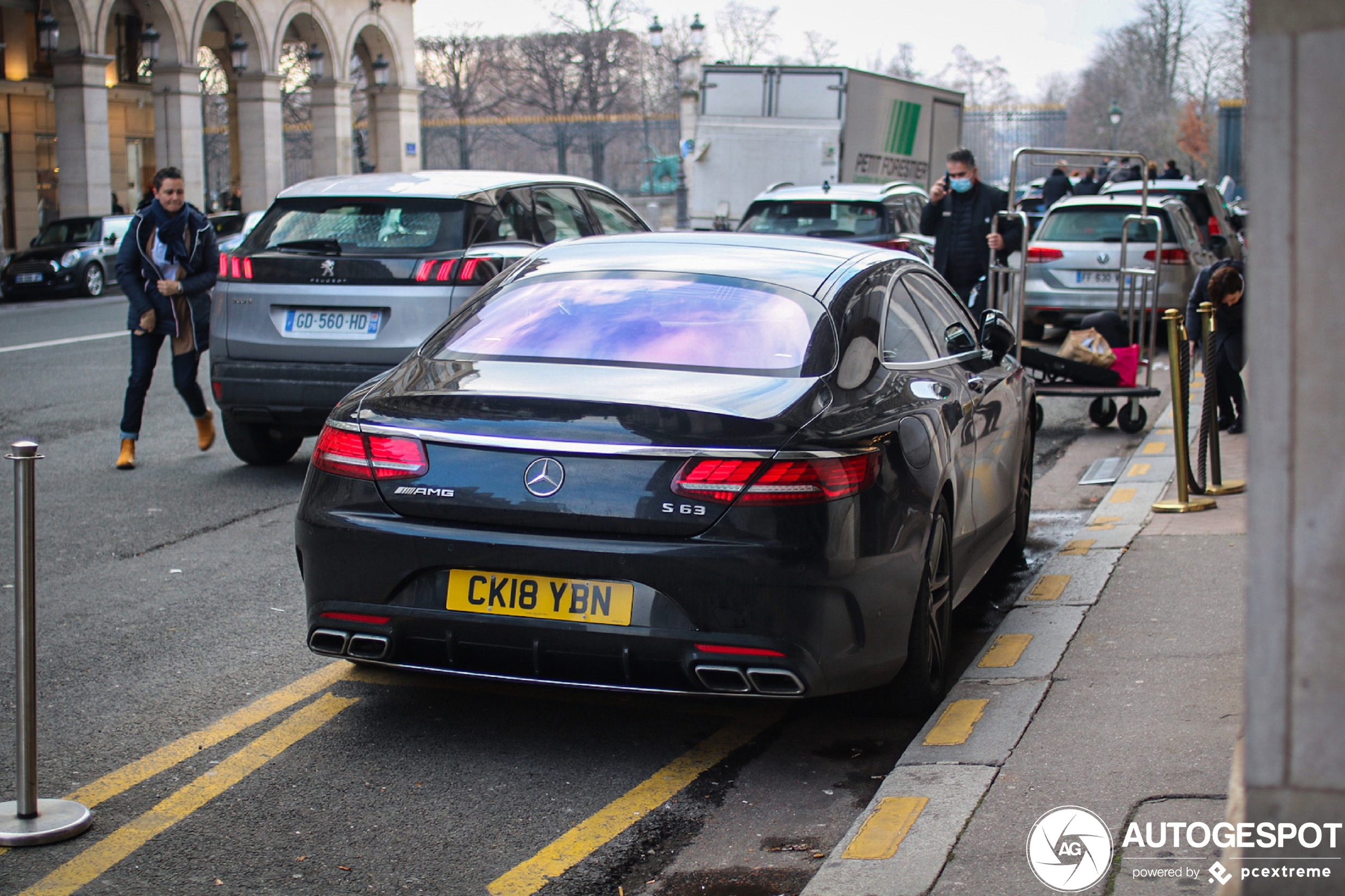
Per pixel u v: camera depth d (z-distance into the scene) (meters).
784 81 20.36
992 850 3.22
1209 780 3.56
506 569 3.79
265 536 7.03
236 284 8.12
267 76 36.34
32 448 3.46
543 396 3.89
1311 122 1.92
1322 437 1.96
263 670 4.95
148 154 38.25
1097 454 9.53
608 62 69.00
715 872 3.39
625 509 3.70
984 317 5.86
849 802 3.82
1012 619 5.19
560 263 4.88
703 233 5.26
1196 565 5.80
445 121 49.88
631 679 3.77
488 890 3.30
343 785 3.93
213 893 3.27
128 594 5.93
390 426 3.98
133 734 4.31
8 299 25.97
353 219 8.14
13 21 32.69
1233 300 9.17
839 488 3.75
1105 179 30.91
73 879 3.32
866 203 14.44
